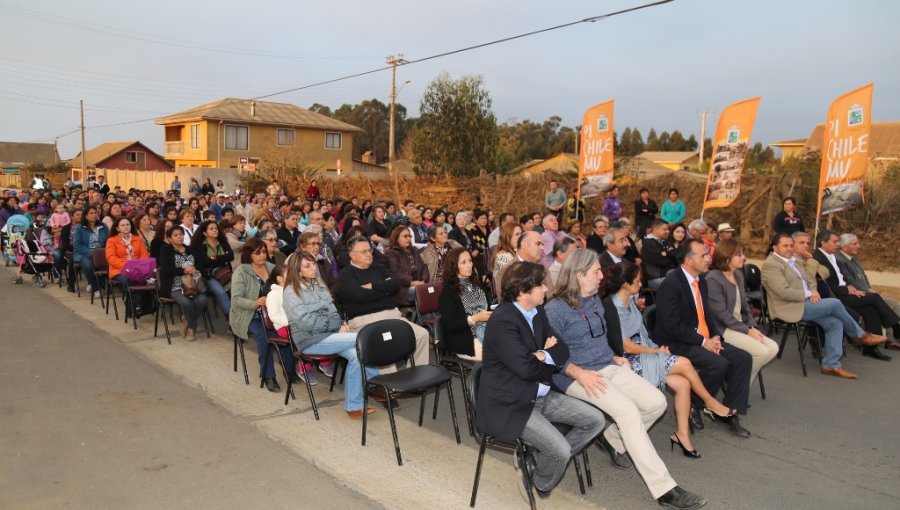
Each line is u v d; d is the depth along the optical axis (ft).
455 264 18.71
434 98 101.04
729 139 38.93
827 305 22.76
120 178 139.23
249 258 22.44
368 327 16.51
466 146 101.04
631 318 16.76
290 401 19.52
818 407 19.84
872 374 23.30
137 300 27.63
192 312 25.44
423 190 70.74
